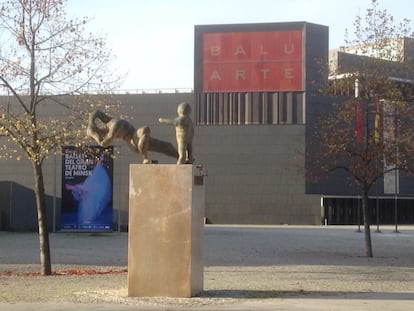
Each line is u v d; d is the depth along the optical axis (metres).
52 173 69.94
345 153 27.06
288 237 42.41
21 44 19.27
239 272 20.38
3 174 76.50
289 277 18.89
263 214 73.75
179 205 13.80
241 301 13.51
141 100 76.44
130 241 13.98
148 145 14.14
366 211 27.02
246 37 72.12
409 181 76.88
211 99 73.69
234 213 74.25
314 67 71.31
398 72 27.23
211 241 37.44
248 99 72.88
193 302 13.22
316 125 30.52
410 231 55.28
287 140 72.25
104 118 14.88
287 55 71.38
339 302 13.35
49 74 19.53
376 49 26.98
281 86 71.81
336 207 73.50
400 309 12.38
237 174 74.00
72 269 21.58
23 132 19.02
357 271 20.92
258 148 73.38
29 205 53.69
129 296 13.92
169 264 13.81
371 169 26.62
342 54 28.03
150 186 13.93
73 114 20.25
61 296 14.32
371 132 27.41
